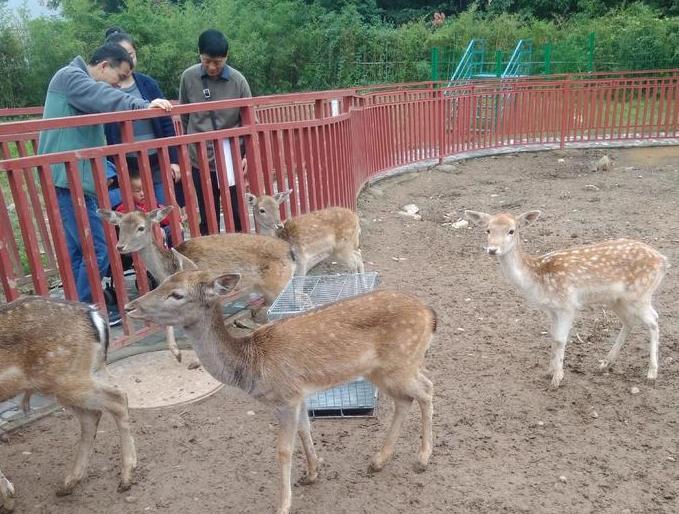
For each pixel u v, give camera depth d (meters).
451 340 3.95
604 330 4.00
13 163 3.03
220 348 2.47
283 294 3.74
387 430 3.04
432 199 8.02
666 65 16.14
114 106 3.59
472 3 21.83
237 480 2.71
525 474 2.71
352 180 6.73
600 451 2.85
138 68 17.52
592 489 2.61
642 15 17.31
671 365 3.54
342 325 2.55
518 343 3.88
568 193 8.02
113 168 4.43
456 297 4.65
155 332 3.92
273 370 2.46
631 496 2.56
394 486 2.66
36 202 4.57
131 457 2.66
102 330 2.63
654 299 4.43
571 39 17.28
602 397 3.27
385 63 18.62
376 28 19.72
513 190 8.37
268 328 2.59
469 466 2.77
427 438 2.73
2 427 3.01
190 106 3.83
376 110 8.55
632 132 11.66
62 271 3.32
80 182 3.33
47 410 3.15
